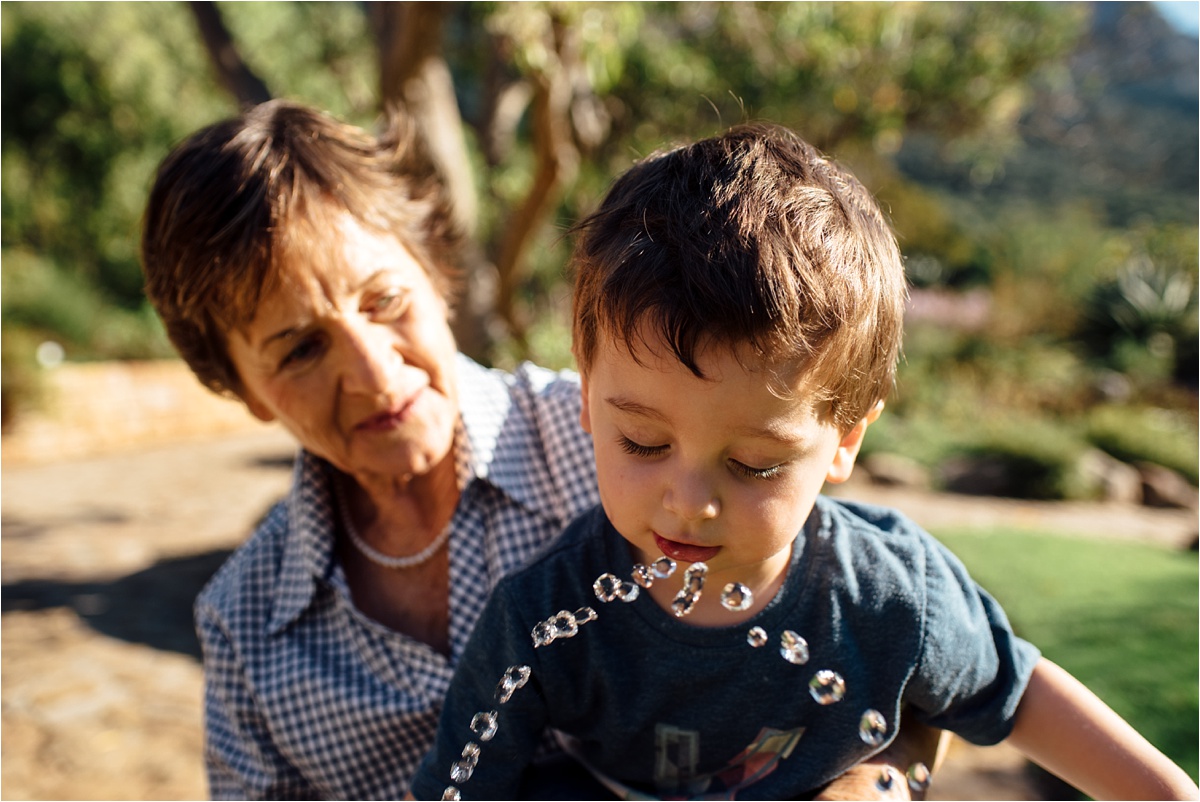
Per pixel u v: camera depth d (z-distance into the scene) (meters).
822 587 1.00
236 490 8.49
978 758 3.03
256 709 1.36
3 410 9.77
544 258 10.77
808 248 0.88
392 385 1.22
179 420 11.76
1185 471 8.91
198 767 3.41
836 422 0.91
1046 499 7.85
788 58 8.28
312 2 9.95
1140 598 4.13
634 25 5.54
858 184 1.07
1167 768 0.97
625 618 1.01
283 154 1.21
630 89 9.10
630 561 1.02
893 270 0.98
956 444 8.80
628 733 1.02
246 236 1.15
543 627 0.96
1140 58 15.15
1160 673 3.20
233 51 6.01
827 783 1.01
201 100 14.90
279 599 1.37
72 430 10.43
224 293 1.18
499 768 1.05
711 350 0.82
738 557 0.88
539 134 6.33
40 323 12.24
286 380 1.22
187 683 4.14
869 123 9.55
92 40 13.98
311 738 1.29
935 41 9.48
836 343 0.86
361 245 1.21
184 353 1.40
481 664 1.06
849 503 1.15
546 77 5.91
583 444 1.36
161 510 7.64
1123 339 13.54
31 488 8.45
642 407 0.86
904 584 1.00
